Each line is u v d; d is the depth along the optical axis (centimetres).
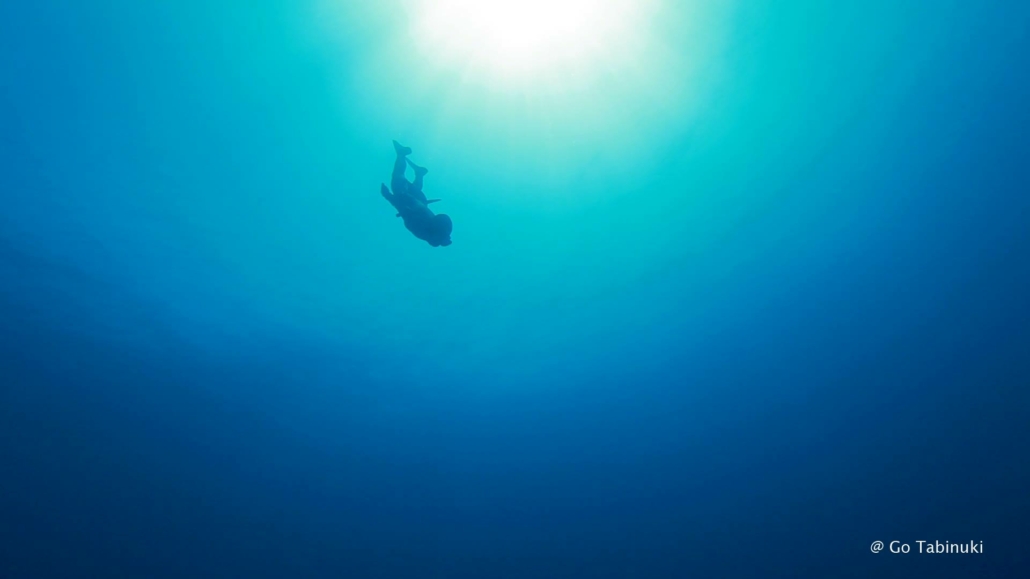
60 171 900
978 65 1021
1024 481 673
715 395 932
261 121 975
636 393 962
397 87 995
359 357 1000
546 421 932
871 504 726
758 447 840
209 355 898
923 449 754
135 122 932
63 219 884
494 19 959
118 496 670
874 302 964
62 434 689
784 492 775
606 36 1000
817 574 685
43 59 866
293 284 1031
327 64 962
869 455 775
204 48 918
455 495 816
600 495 820
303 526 737
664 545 755
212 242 990
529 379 1010
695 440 874
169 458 737
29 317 778
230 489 742
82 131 909
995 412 750
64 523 620
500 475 848
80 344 796
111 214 926
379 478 824
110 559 616
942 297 920
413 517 782
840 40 1035
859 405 839
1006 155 988
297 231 1034
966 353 834
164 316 906
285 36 930
